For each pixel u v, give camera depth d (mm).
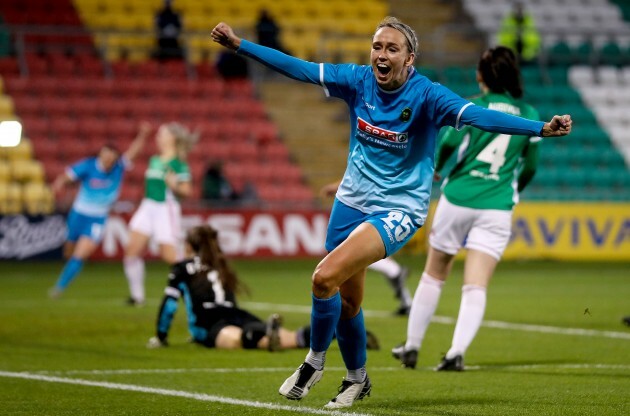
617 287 63781
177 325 42781
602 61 111312
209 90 95812
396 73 21453
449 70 102625
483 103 30078
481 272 29781
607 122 103688
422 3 111062
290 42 102125
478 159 29719
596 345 36406
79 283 64562
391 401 24203
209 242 35375
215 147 90812
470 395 25172
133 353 33562
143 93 93688
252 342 34250
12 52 93000
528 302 53938
